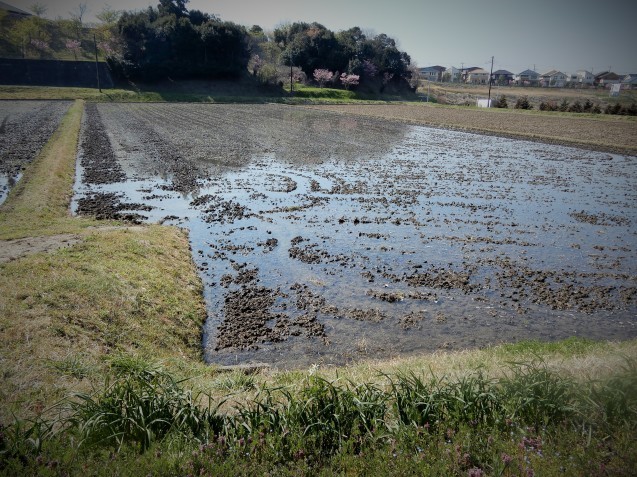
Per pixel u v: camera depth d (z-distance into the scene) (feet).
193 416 18.85
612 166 107.96
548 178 94.17
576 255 53.72
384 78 342.23
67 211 63.10
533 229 62.54
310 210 69.26
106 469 15.96
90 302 33.83
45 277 35.65
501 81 534.37
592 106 221.66
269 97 276.21
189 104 237.45
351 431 18.39
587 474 15.76
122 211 65.16
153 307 36.91
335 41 330.75
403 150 124.57
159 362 26.03
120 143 118.73
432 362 29.73
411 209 70.64
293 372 28.68
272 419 18.90
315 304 41.52
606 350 30.40
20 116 155.84
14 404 21.08
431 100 345.72
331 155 114.21
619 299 43.52
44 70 248.32
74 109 177.68
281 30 365.61
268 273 47.60
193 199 73.20
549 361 27.58
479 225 63.87
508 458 16.31
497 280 47.03
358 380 25.45
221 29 279.28
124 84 256.93
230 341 35.81
